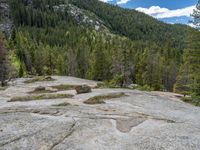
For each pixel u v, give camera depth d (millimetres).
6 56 68375
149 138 20188
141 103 35719
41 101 36844
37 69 123000
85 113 26766
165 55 116562
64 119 24500
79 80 74875
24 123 23250
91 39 188375
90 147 18484
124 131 21797
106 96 39906
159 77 80188
